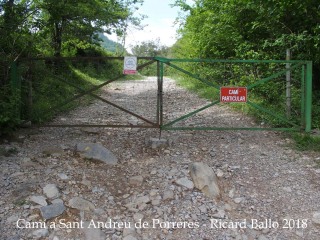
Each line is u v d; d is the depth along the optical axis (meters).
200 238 3.77
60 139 6.21
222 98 6.18
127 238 3.71
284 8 7.59
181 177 4.78
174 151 5.70
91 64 21.27
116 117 8.32
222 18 10.62
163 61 5.98
